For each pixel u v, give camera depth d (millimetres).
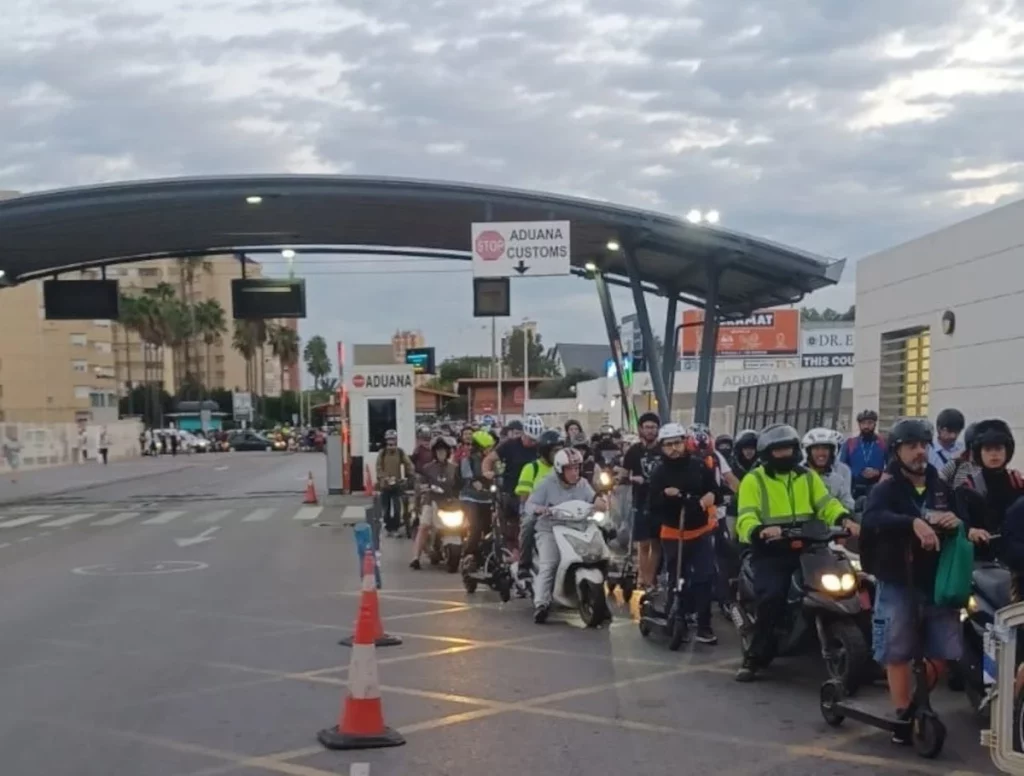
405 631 10547
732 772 6117
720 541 10555
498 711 7516
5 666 9102
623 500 14977
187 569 15469
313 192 21578
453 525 14773
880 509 6262
